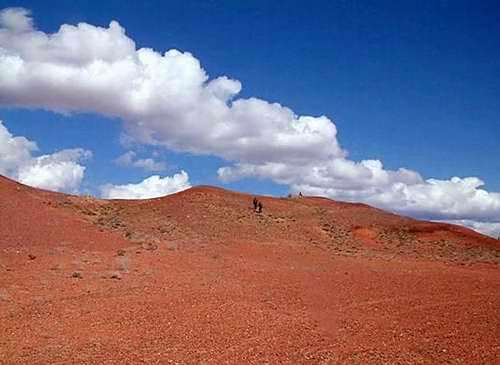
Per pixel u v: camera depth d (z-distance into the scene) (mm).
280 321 20625
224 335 18562
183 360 16078
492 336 19719
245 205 56125
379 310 23016
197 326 19391
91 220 42812
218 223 47156
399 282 29156
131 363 15680
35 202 44062
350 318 21656
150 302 22250
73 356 16062
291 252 39125
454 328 20609
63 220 39719
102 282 25312
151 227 43344
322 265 34344
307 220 54281
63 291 23359
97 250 33125
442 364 16906
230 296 24031
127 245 35781
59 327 18656
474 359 17375
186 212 49438
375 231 53188
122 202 54844
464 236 52250
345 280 29250
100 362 15680
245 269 30906
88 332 18281
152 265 29906
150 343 17453
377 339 19047
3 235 32781
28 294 22609
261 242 42406
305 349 17594
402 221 57094
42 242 33062
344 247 44969
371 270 33281
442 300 25203
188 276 27891
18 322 18984
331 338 18953
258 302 23344
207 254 34875
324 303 23922
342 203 65125
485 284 29719
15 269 26766
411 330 20234
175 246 36250
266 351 17203
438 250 47125
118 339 17703
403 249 47062
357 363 16625
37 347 16688
